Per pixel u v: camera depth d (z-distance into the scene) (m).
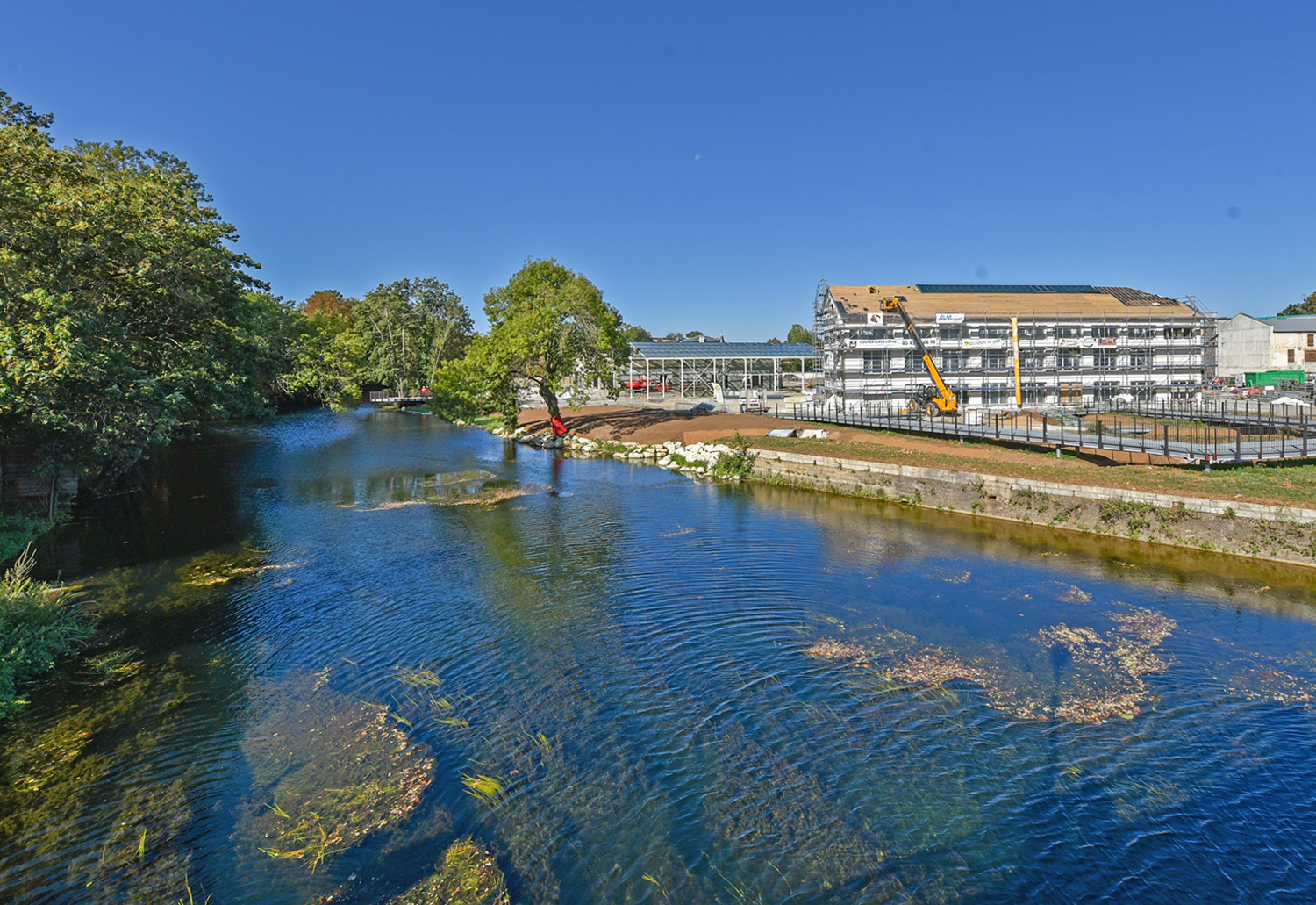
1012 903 7.95
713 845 8.86
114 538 23.81
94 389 19.58
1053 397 66.75
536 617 16.55
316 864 8.48
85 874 8.34
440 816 9.38
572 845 8.84
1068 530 24.38
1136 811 9.49
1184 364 68.12
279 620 16.38
